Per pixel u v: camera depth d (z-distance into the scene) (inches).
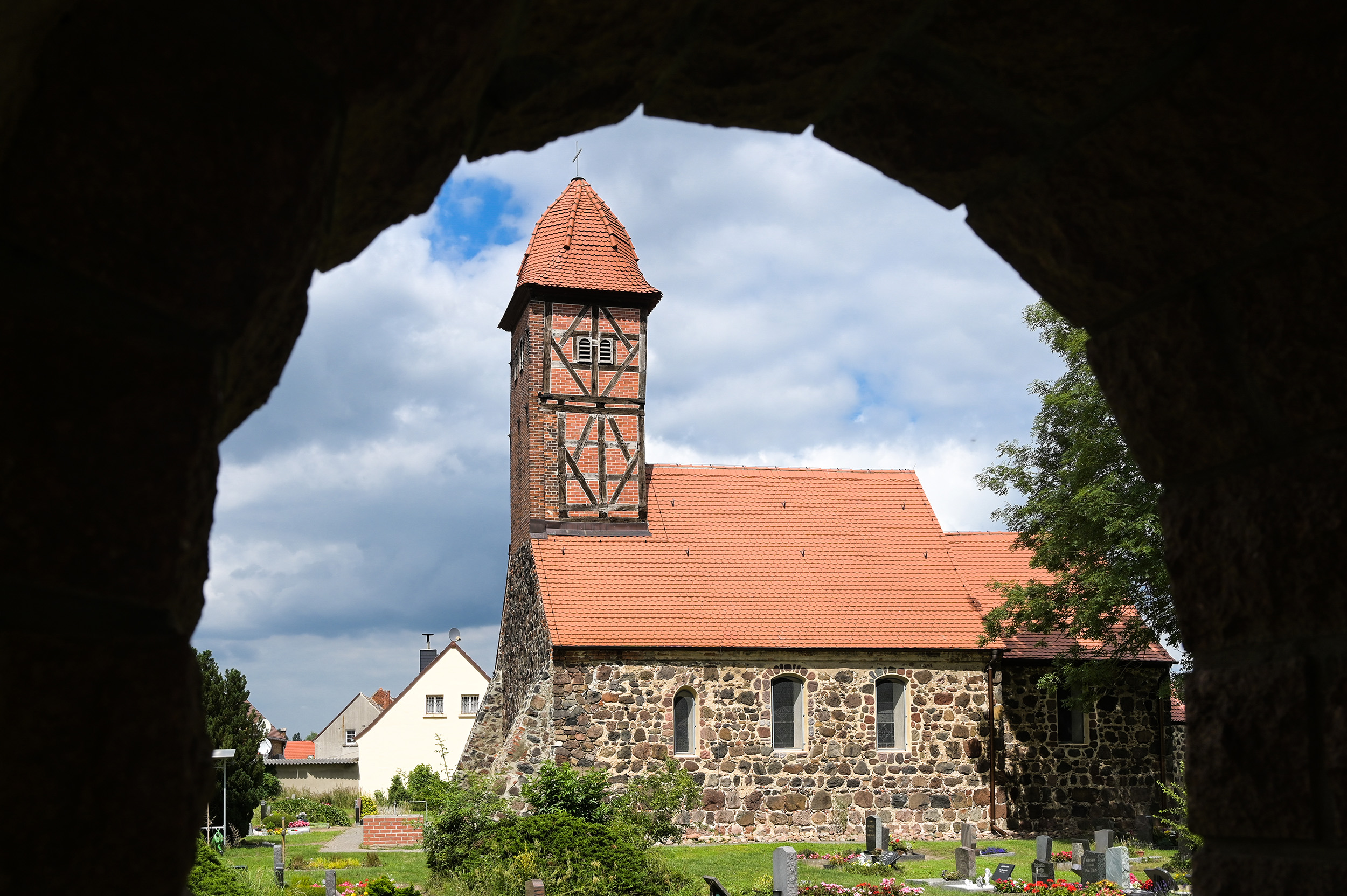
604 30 97.4
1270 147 99.3
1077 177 112.8
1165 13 96.7
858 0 101.0
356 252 94.0
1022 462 909.8
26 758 58.1
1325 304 99.4
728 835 938.7
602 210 1110.4
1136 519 785.6
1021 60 104.3
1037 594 903.7
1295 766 100.1
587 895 615.8
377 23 70.0
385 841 1151.0
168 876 62.8
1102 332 121.8
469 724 2005.4
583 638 931.3
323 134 70.4
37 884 58.1
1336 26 92.8
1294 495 102.6
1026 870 772.0
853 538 1092.5
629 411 1061.8
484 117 103.0
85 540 60.5
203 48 63.9
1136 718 1019.3
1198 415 111.2
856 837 958.4
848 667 987.9
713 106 115.7
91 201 61.0
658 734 938.1
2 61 58.0
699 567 1024.9
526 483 1040.8
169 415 64.0
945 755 988.6
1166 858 827.4
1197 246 107.6
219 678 1213.1
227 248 65.2
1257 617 105.5
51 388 60.1
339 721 2561.5
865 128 118.7
